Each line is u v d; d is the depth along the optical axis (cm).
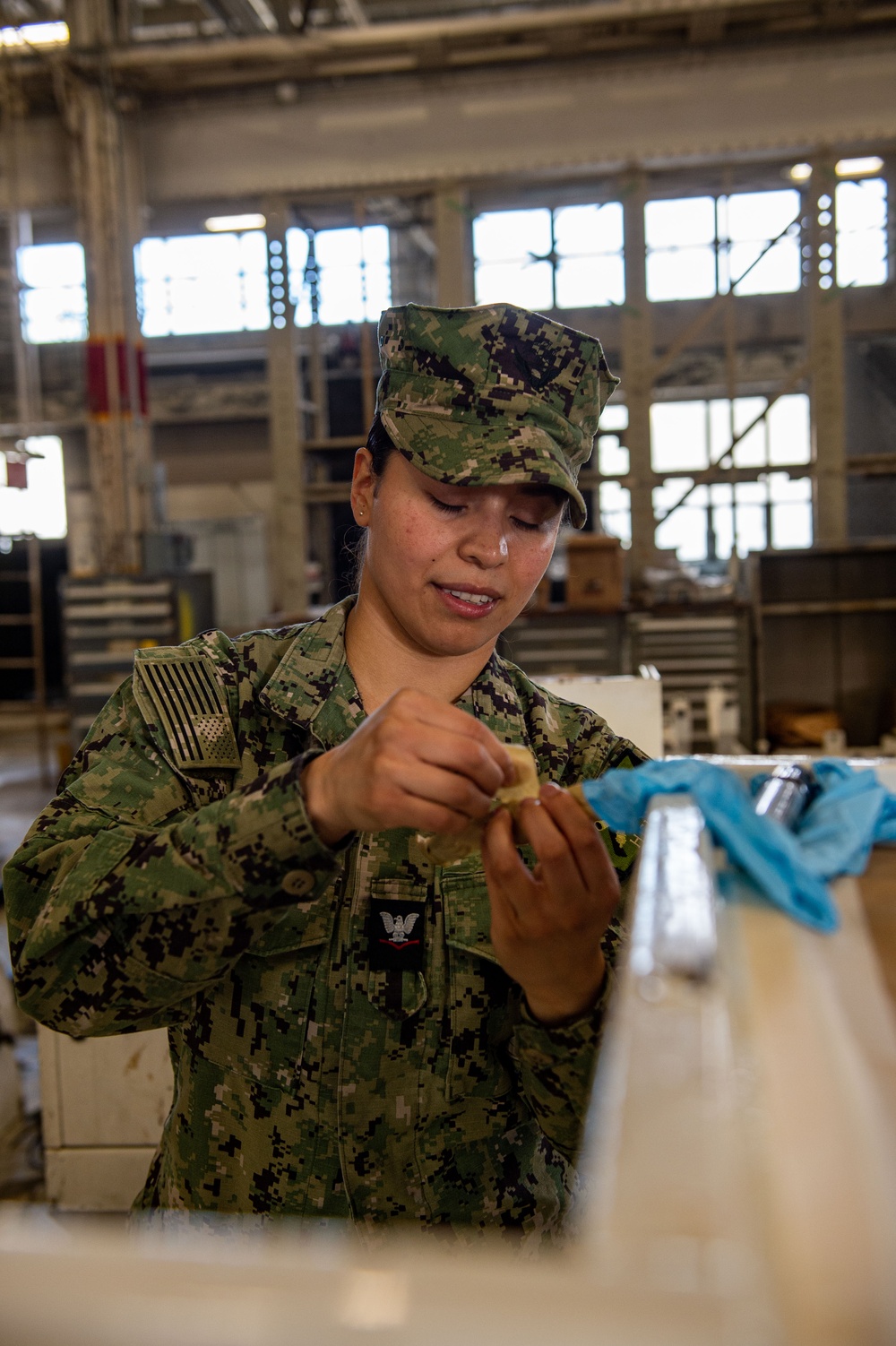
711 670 466
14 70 537
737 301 797
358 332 831
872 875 51
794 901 42
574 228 626
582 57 534
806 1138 24
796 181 552
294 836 65
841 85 521
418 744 60
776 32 517
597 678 160
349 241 684
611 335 771
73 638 520
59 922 69
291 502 584
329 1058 79
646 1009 30
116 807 80
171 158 563
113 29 549
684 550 936
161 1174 89
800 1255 20
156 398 1012
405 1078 79
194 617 548
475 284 585
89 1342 17
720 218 562
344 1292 18
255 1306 17
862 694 485
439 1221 80
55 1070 202
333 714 85
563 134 541
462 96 544
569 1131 77
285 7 518
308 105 553
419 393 77
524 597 83
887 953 39
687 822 45
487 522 78
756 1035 30
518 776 66
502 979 81
